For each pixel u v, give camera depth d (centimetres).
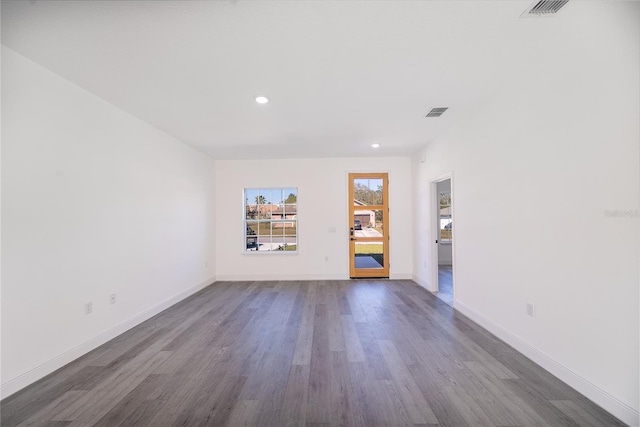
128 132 325
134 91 269
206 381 215
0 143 197
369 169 574
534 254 236
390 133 409
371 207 579
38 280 221
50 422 172
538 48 205
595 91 183
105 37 188
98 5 159
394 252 574
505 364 235
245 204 595
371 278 578
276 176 580
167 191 405
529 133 240
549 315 221
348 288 503
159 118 342
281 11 165
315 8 163
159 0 156
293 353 259
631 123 164
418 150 518
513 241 262
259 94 276
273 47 201
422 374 221
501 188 278
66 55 209
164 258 395
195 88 263
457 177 366
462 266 359
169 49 203
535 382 209
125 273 317
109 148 296
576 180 197
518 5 163
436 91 275
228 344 279
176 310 387
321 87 263
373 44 199
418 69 234
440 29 184
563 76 206
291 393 199
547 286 223
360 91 273
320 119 348
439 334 297
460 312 366
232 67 228
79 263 258
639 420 162
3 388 195
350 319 346
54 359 231
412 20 175
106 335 286
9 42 193
